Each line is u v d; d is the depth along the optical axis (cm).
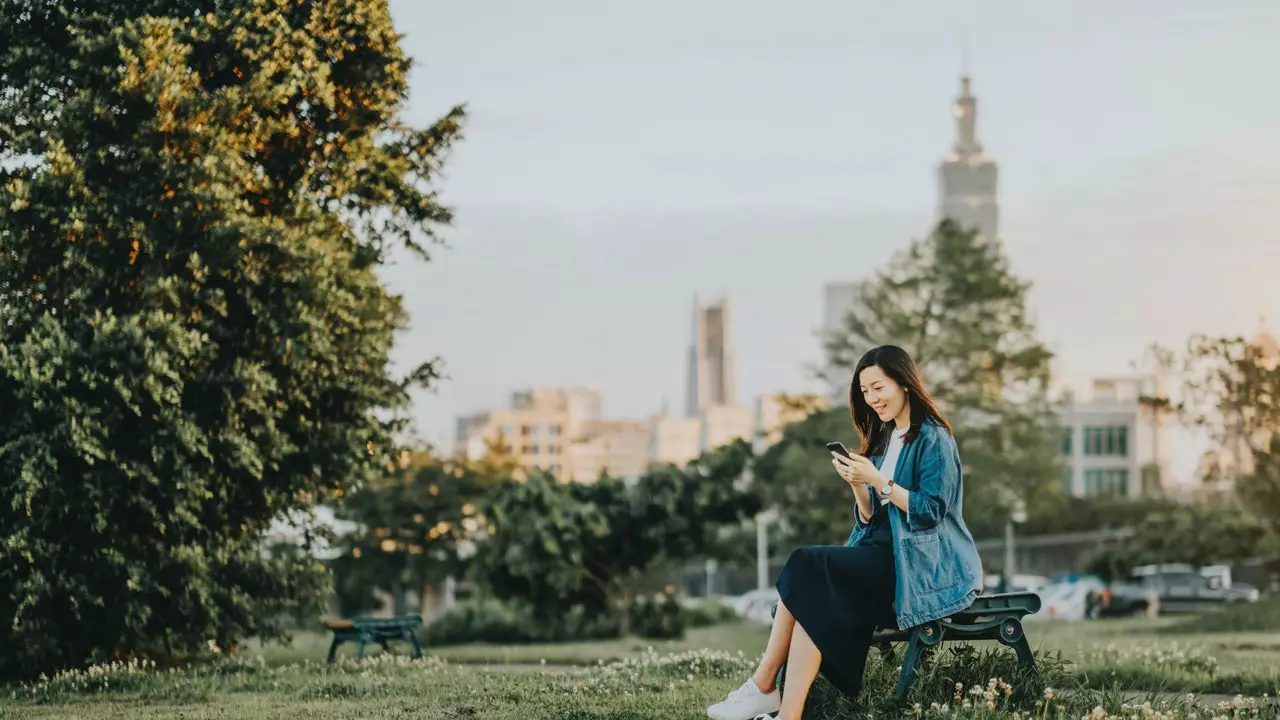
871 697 721
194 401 1505
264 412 1520
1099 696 778
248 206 1514
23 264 1433
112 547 1448
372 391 1622
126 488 1421
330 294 1529
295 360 1496
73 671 1305
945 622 707
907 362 728
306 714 905
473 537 4731
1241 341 3466
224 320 1533
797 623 671
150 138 1451
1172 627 2753
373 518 4638
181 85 1476
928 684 734
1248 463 3559
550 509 2850
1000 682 714
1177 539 4975
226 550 1602
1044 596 4541
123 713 952
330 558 4569
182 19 1576
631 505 2905
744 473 3025
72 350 1361
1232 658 1581
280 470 1612
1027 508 4622
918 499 693
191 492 1458
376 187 1684
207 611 1562
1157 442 12169
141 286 1440
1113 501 8719
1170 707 784
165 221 1458
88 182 1455
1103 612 4388
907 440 721
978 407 4384
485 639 3116
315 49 1617
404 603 5428
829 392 4631
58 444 1352
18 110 1484
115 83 1455
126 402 1369
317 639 2777
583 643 2697
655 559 2998
